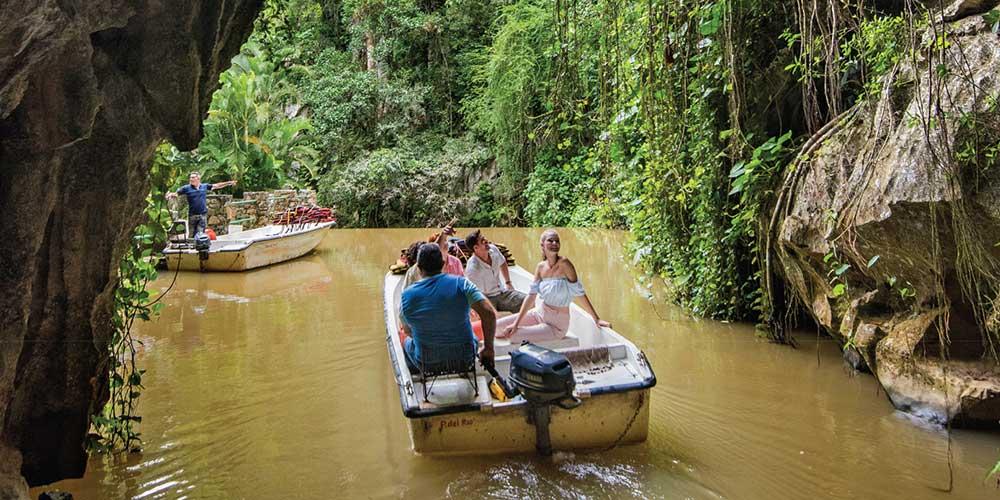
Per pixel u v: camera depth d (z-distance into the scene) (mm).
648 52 6730
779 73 6488
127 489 3832
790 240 5668
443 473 3932
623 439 4223
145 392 5363
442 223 19656
